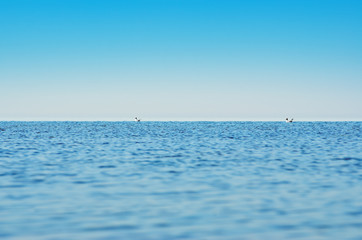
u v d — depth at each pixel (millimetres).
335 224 12242
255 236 11133
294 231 11578
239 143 50906
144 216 13172
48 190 17703
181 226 12039
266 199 15805
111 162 28766
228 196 16391
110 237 11031
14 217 12969
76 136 66875
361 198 16000
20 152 36500
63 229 11711
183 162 29000
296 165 27297
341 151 38906
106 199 15805
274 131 96625
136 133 81125
